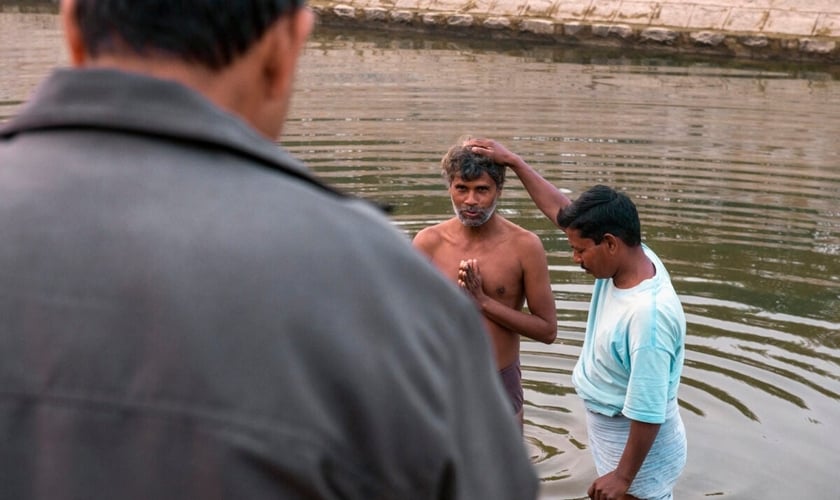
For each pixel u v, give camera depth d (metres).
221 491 1.06
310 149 9.98
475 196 4.36
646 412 3.69
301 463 1.07
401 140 10.34
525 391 5.57
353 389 1.10
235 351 1.08
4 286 1.10
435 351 1.17
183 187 1.13
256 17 1.20
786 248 7.59
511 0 17.84
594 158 9.84
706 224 8.09
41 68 13.70
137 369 1.08
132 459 1.07
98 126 1.16
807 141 10.61
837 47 15.24
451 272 4.52
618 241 3.72
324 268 1.12
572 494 4.63
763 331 6.22
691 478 4.71
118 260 1.10
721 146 10.38
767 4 16.25
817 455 4.87
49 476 1.08
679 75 14.32
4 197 1.13
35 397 1.08
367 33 18.02
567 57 15.78
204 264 1.10
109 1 1.17
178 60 1.19
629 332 3.73
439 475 1.15
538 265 4.46
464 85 13.32
